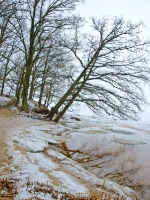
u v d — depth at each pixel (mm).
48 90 26156
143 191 5922
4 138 8305
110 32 17422
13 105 22734
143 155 10305
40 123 14992
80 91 18000
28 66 18703
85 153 8938
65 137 11625
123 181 6430
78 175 5734
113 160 8539
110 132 18266
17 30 17531
